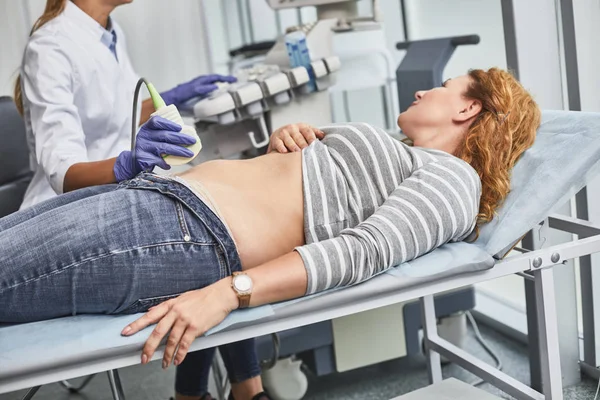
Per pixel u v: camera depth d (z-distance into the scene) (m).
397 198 1.47
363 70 2.69
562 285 2.13
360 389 2.33
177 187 1.40
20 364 1.21
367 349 2.27
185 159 1.53
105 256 1.31
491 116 1.67
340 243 1.38
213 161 1.62
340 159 1.58
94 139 2.25
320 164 1.57
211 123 2.35
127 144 2.33
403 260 1.43
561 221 1.76
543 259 1.52
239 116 2.19
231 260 1.41
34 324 1.35
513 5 1.98
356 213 1.54
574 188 1.56
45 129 1.97
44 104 1.98
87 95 2.15
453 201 1.46
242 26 3.56
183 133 1.52
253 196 1.52
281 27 3.60
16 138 2.43
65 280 1.31
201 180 1.51
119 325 1.31
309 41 2.48
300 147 1.65
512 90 1.70
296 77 2.20
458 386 1.73
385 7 3.15
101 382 2.60
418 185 1.48
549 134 1.69
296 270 1.34
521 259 1.50
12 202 2.35
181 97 2.38
